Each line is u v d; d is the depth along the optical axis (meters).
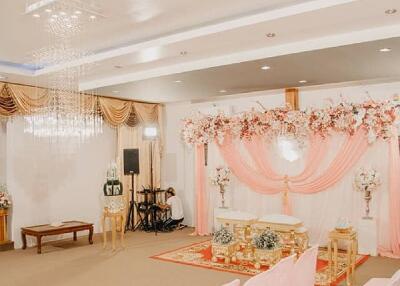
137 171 9.27
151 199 9.88
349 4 3.81
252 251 6.73
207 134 8.77
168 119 10.25
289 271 3.58
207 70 6.12
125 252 7.29
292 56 5.31
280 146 7.92
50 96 7.45
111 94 8.38
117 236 8.74
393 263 6.49
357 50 5.02
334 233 5.53
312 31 4.73
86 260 6.76
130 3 4.21
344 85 7.66
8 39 5.37
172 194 9.88
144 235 8.84
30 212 7.87
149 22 4.81
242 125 8.33
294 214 7.97
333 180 7.51
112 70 6.65
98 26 4.91
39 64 6.68
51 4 4.18
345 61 5.57
